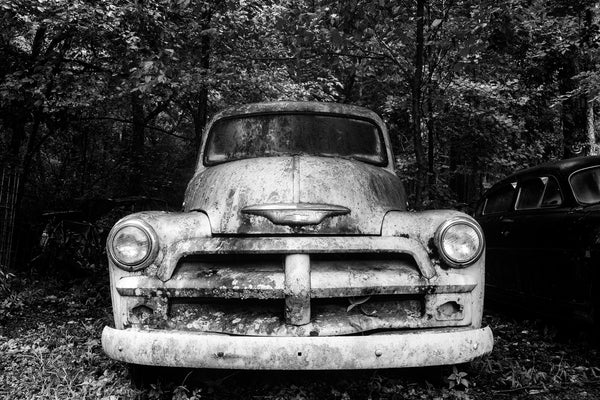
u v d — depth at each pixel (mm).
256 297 2932
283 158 3697
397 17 6645
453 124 10625
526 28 7738
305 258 2979
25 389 3324
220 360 2826
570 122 10250
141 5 6191
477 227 3170
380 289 3014
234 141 4324
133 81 6367
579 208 4496
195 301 3111
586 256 4160
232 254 3076
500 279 5582
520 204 5457
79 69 6996
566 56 9906
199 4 6820
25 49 7367
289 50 7785
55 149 11258
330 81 9289
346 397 3162
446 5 6812
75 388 3363
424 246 3178
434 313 3092
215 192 3438
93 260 7082
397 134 11641
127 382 3385
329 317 2984
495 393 3408
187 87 6664
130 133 12391
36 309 5582
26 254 7105
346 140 4320
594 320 4121
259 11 7570
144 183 11289
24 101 6434
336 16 6238
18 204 6953
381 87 11219
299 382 3422
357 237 3094
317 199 3289
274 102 4543
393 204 3641
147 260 3084
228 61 7359
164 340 2904
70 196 9492
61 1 5672
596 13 9797
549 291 4660
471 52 6277
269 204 3193
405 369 3621
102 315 5293
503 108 11016
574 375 3752
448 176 11555
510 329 5113
